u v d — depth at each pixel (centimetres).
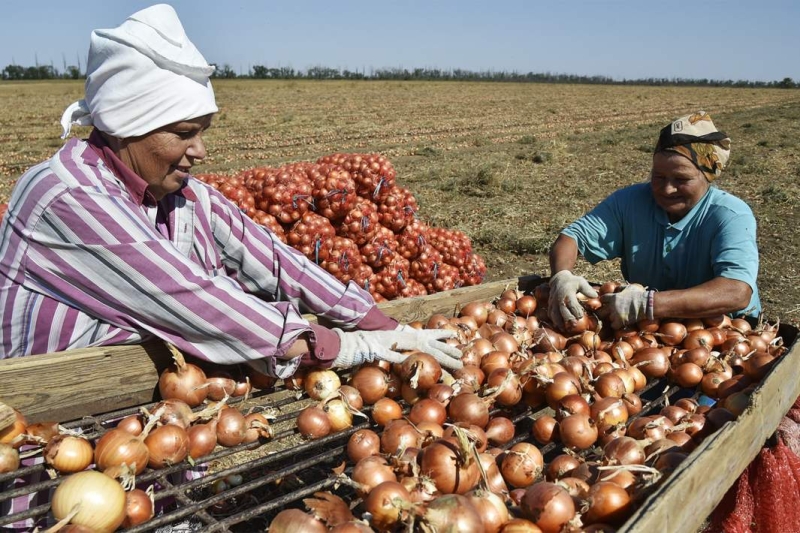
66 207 205
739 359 299
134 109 209
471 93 6738
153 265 212
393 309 322
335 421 234
